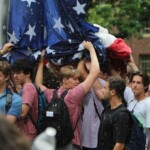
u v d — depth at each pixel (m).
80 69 12.96
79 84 11.89
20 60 12.03
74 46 13.07
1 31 13.91
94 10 37.19
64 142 11.69
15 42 13.38
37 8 13.46
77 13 13.57
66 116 11.68
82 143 12.59
